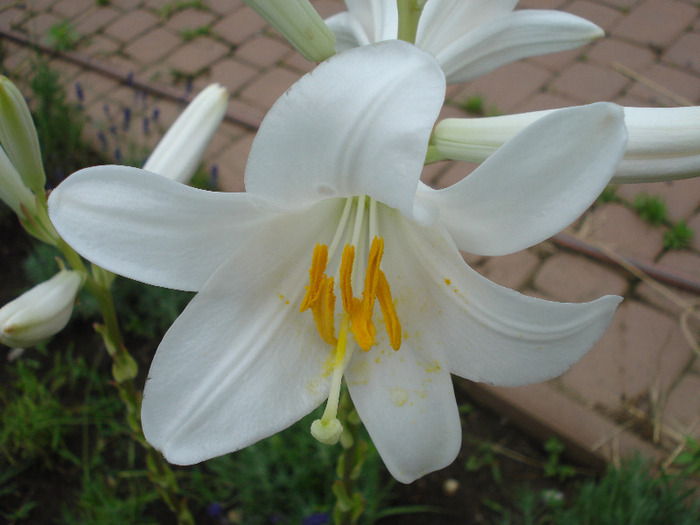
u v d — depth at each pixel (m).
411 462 0.15
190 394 0.13
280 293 0.14
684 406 0.33
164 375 0.13
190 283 0.13
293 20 0.15
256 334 0.14
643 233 0.40
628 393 0.33
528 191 0.12
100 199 0.12
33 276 0.37
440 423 0.15
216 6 0.55
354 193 0.13
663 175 0.13
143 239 0.13
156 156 0.19
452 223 0.13
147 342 0.36
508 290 0.13
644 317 0.36
